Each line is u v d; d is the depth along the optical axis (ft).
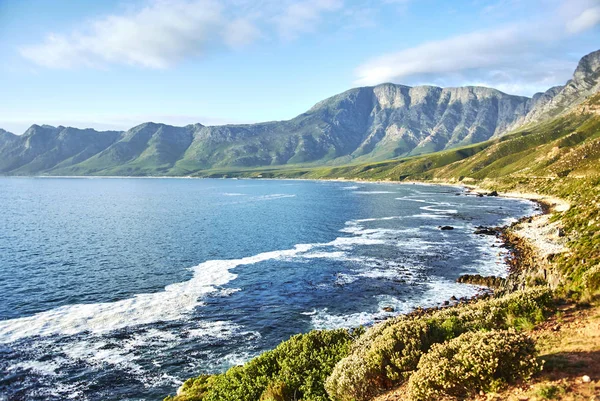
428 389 31.17
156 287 156.87
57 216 396.37
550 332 41.63
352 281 164.45
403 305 136.56
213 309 133.39
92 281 164.35
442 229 291.79
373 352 43.01
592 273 56.49
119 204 532.32
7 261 199.82
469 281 160.25
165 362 97.76
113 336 111.65
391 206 458.91
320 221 345.10
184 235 279.69
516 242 234.38
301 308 134.92
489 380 29.63
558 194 439.22
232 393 56.03
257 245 242.99
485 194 588.09
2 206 506.48
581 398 24.64
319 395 47.37
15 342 106.83
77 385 87.71
